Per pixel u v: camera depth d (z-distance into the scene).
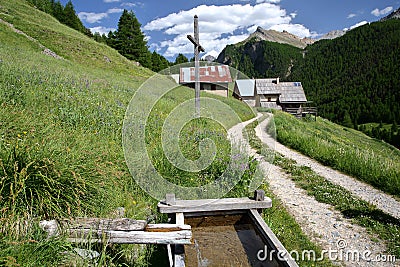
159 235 2.98
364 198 6.41
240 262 3.32
